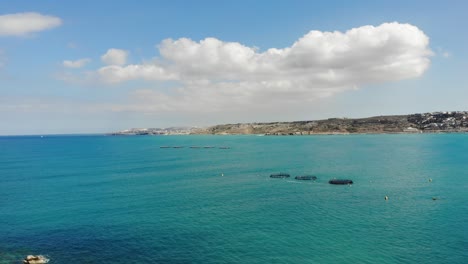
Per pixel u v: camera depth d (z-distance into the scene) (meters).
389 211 71.56
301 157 183.50
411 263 47.44
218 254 51.91
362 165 144.62
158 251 53.31
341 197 85.25
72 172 141.62
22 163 181.00
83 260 50.38
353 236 57.56
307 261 48.75
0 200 89.31
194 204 81.31
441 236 56.59
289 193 91.38
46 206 82.00
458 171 122.31
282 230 61.47
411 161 154.50
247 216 70.31
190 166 156.50
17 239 59.19
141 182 114.44
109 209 78.12
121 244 56.31
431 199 81.19
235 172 133.75
